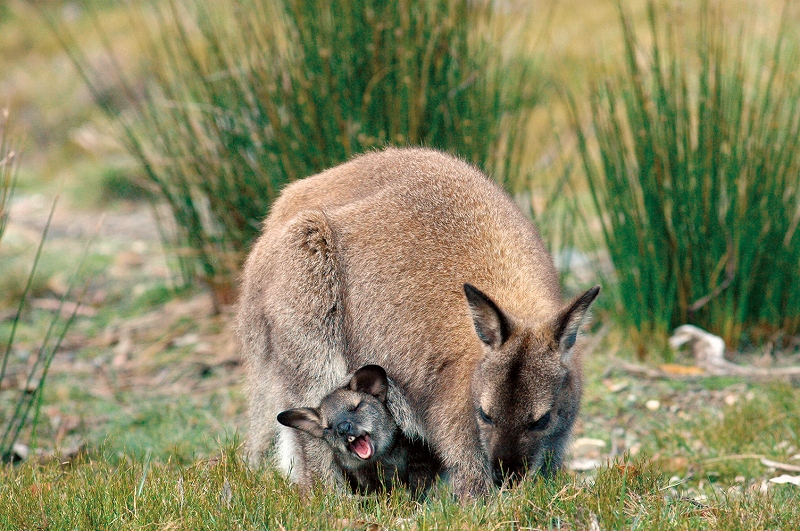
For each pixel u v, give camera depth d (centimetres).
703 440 1468
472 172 1323
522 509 1019
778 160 1756
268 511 1043
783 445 1426
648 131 1766
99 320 2216
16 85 4256
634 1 3675
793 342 1812
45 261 2566
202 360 1925
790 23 2869
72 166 3656
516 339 1058
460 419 1141
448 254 1212
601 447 1482
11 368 1945
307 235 1248
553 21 3653
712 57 2523
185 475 1214
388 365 1226
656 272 1781
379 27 1717
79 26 4859
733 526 977
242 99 1866
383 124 1745
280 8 1839
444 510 1024
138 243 2748
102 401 1755
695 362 1756
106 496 1097
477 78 1795
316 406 1243
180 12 3609
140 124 2966
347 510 1066
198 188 2048
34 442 1425
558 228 2356
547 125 2850
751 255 1770
